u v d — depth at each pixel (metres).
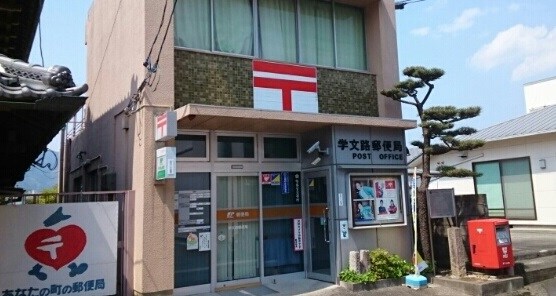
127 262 7.28
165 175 6.80
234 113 7.42
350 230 8.76
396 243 9.40
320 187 9.12
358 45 10.75
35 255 6.46
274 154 9.25
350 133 9.02
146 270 6.95
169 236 7.23
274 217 9.02
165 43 7.62
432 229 9.85
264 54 9.32
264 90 8.92
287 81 9.24
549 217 15.30
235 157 8.70
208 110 7.20
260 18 9.39
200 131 8.40
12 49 6.77
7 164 8.59
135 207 7.39
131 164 7.84
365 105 10.27
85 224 6.84
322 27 10.22
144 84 7.34
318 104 9.59
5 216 6.35
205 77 8.33
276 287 8.41
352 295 7.85
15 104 4.20
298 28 9.80
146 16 7.55
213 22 8.72
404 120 9.47
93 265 6.82
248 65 8.84
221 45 8.79
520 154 16.33
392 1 10.86
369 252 8.62
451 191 9.59
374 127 9.38
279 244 9.04
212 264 8.12
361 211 9.00
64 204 6.73
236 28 9.04
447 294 8.13
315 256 9.14
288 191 9.30
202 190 8.26
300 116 8.13
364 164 9.10
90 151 12.02
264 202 8.96
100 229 6.93
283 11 9.74
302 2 10.02
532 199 15.89
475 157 17.88
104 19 10.91
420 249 9.54
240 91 8.66
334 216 8.60
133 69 8.07
